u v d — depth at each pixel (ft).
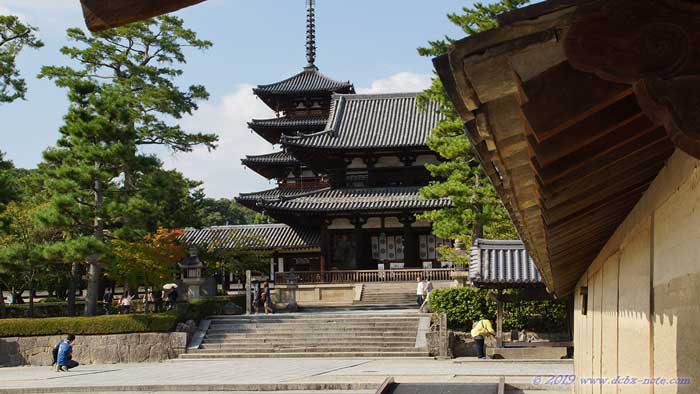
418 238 189.16
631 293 21.77
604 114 10.61
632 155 14.21
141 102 178.91
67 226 130.21
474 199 121.39
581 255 37.32
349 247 190.80
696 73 8.05
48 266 165.37
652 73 8.07
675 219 13.93
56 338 125.39
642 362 19.26
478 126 10.91
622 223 24.80
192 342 127.95
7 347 123.95
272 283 198.29
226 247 187.83
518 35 8.40
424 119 194.70
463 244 128.98
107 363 124.16
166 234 141.90
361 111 200.64
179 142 178.50
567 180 13.88
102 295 198.08
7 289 191.93
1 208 128.98
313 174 210.38
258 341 128.06
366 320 131.95
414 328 127.13
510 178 14.78
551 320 116.37
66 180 125.59
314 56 230.68
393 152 185.57
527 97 9.06
